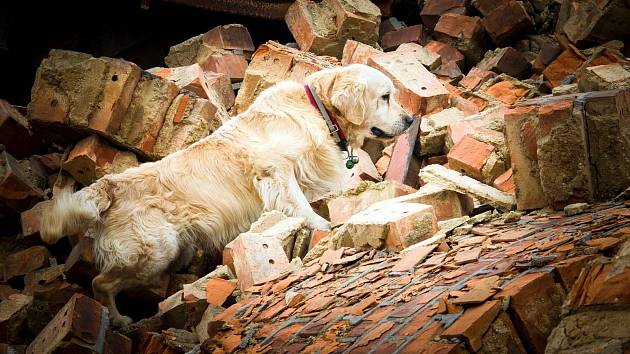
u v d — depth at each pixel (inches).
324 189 258.8
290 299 182.4
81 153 277.1
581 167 192.9
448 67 377.1
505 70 375.9
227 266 221.0
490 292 136.3
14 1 398.3
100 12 410.9
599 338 117.0
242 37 385.1
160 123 285.6
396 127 257.1
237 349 170.1
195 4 390.3
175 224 239.3
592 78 269.9
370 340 142.1
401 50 378.0
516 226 190.9
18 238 288.8
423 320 141.0
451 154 262.5
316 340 154.6
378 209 218.8
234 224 247.1
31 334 232.8
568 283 135.4
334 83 254.5
